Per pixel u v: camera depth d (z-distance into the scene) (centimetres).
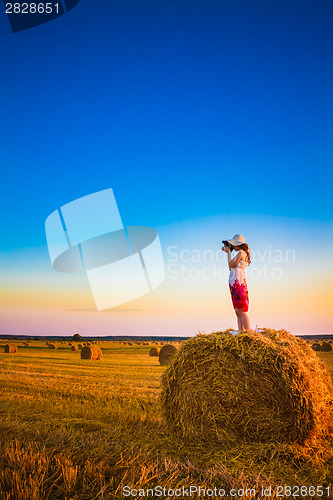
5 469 421
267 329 639
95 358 2419
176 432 600
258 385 552
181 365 606
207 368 586
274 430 538
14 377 1324
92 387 1105
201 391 583
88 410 758
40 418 689
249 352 557
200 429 575
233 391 563
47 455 466
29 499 363
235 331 610
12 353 2958
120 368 1738
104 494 381
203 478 434
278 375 541
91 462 454
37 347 3912
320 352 2564
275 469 467
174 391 612
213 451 540
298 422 525
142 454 494
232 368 570
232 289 675
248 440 548
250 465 477
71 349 3497
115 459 475
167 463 468
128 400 875
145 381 1256
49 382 1202
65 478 406
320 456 510
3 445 494
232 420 559
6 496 360
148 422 679
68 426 634
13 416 705
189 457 518
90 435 566
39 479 402
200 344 598
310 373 556
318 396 544
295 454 501
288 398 532
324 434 552
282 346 568
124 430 627
